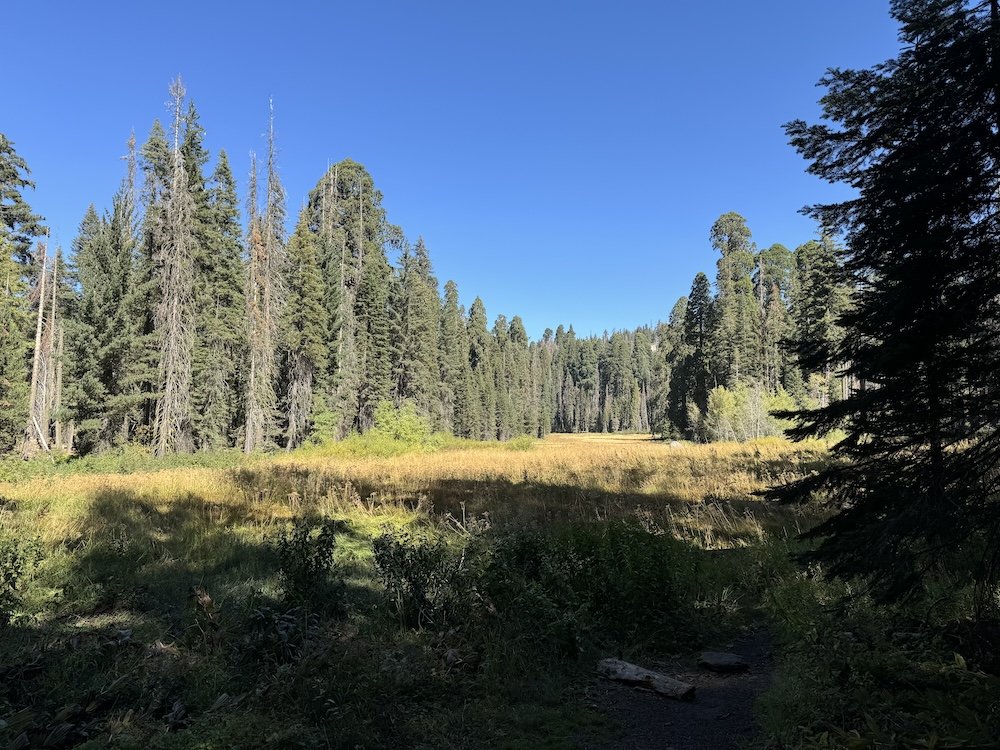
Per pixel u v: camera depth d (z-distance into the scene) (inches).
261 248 1563.7
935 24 165.5
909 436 168.4
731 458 946.1
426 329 2437.3
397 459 1151.0
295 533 252.5
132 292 1263.5
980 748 109.1
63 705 160.1
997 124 148.7
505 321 5027.1
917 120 166.9
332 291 1942.7
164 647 194.1
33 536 335.9
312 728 146.2
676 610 259.9
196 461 1104.2
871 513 172.2
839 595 243.1
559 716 169.5
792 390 2153.1
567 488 682.8
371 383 2086.6
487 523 440.1
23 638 205.3
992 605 170.7
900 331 160.7
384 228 2623.0
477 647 209.5
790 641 228.4
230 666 183.6
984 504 143.7
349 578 309.0
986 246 146.5
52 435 1685.5
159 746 133.8
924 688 144.3
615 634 244.5
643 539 280.2
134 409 1282.0
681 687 187.6
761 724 157.0
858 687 150.6
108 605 255.0
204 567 314.7
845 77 188.4
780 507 509.7
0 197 1040.8
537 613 218.1
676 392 2797.7
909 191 156.6
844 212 185.9
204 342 1530.5
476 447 1729.8
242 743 135.8
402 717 159.2
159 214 1305.4
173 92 1245.1
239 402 1691.7
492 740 154.0
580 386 6112.2
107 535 365.1
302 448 1520.7
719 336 2311.8
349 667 167.5
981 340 150.3
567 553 267.7
